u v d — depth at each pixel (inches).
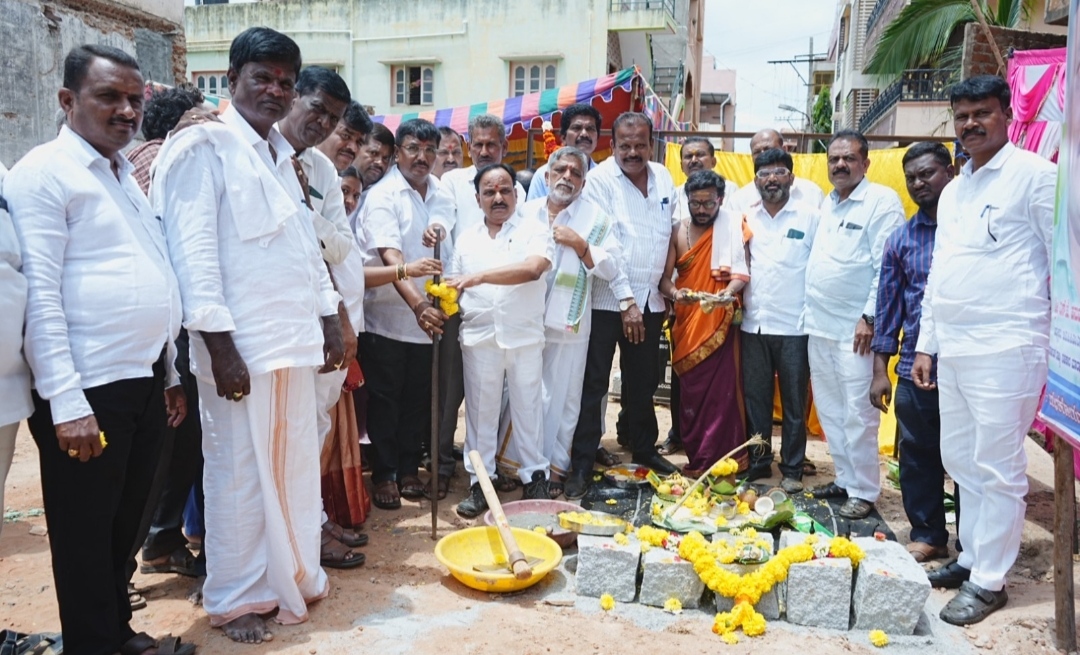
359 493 167.6
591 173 202.8
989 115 134.7
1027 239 132.9
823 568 134.1
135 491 114.6
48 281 99.0
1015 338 133.3
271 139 127.6
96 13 294.2
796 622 135.3
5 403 97.8
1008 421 134.6
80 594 107.0
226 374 114.2
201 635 122.6
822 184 285.7
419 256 186.7
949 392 142.6
